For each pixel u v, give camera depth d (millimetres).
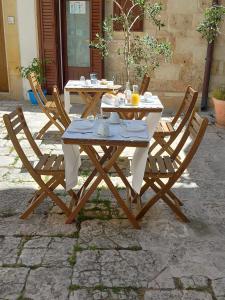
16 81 8281
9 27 7879
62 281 2701
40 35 7828
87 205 3768
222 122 6703
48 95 8133
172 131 4746
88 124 3494
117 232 3314
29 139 3812
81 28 7828
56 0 7633
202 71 7859
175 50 7730
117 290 2631
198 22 7516
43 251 3029
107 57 7859
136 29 7617
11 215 3562
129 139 3162
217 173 4695
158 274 2795
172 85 7965
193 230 3381
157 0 7418
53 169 3373
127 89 5227
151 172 3359
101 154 5176
